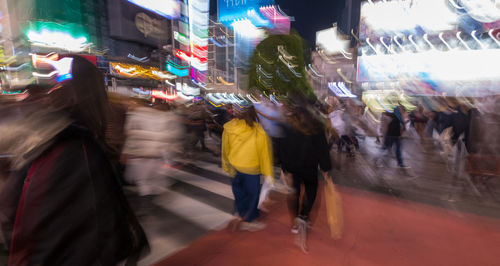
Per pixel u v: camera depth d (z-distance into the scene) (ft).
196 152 23.79
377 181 14.88
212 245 8.14
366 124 28.40
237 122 8.68
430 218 9.88
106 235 2.60
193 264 7.18
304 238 7.77
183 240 8.49
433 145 23.11
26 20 23.17
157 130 14.84
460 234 8.70
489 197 11.91
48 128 2.44
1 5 21.81
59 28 26.20
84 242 2.42
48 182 2.32
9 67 19.45
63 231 2.33
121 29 38.60
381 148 24.45
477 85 40.98
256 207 9.12
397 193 12.82
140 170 12.04
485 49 40.42
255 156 8.64
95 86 2.90
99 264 2.50
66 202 2.37
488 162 13.07
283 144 7.43
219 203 11.88
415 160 19.84
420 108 25.93
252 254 7.52
